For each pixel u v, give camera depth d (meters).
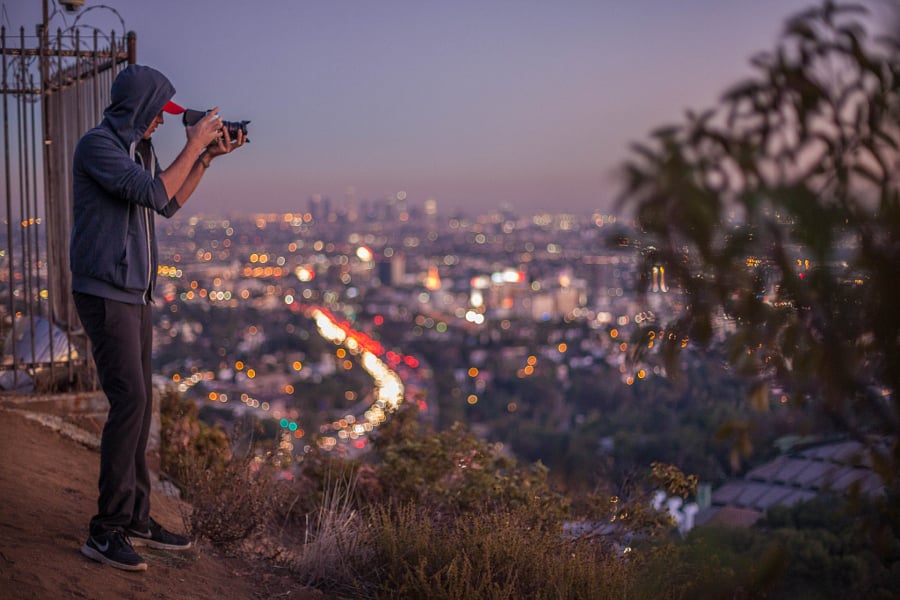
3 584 2.74
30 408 5.02
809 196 1.37
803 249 1.41
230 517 3.77
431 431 5.64
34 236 5.20
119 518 3.18
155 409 5.32
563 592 3.30
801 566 2.78
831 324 1.49
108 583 3.00
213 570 3.50
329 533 3.92
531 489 4.72
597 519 4.59
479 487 4.72
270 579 3.60
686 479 4.59
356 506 4.70
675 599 2.24
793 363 1.52
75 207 3.18
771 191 1.35
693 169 1.31
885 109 1.47
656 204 1.33
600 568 3.50
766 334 1.50
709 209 1.32
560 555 3.71
